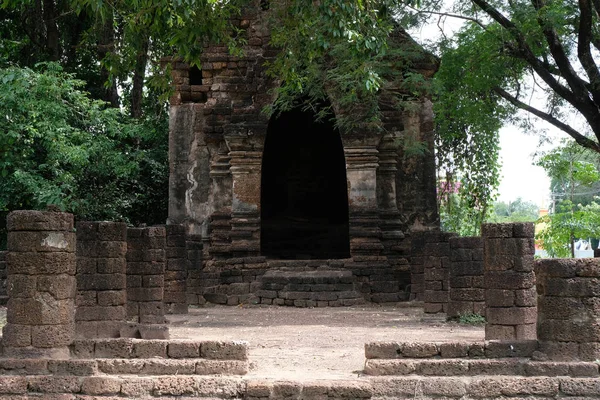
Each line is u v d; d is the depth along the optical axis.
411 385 8.49
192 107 23.72
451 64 23.42
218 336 13.33
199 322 16.31
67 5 28.12
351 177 22.62
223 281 22.08
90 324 11.81
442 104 25.91
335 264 22.23
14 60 28.83
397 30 22.55
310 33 15.00
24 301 9.13
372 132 22.53
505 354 8.83
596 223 29.14
